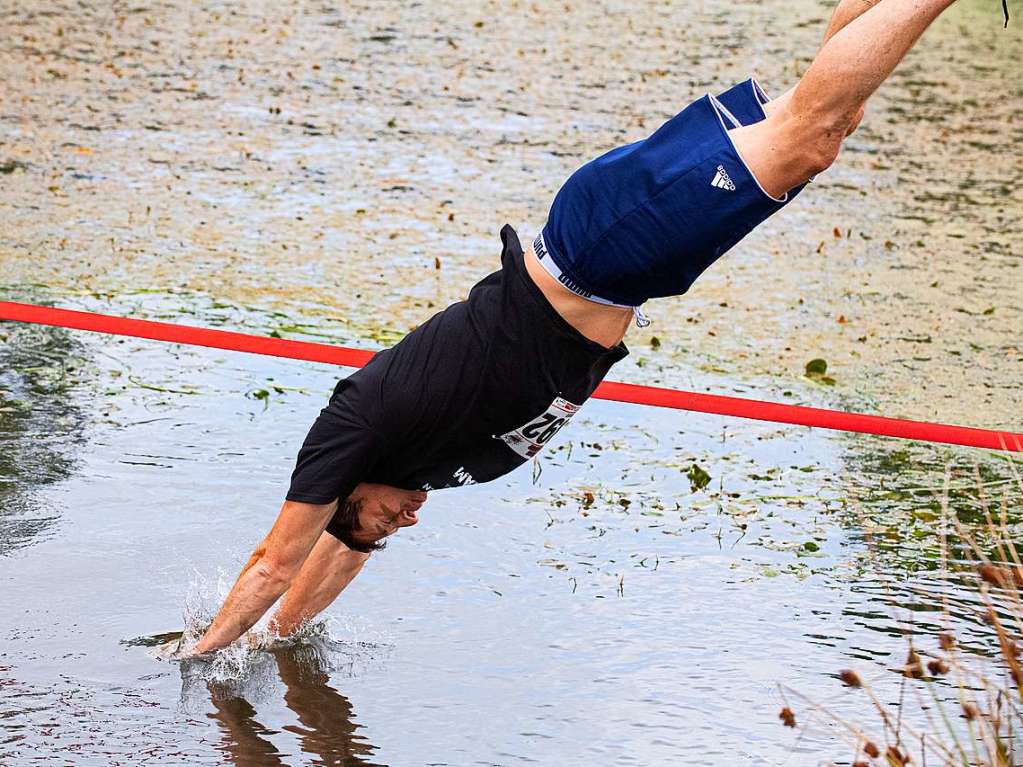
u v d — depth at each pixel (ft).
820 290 35.65
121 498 22.43
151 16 65.67
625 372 29.14
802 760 16.33
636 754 16.39
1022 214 43.93
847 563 21.49
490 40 66.59
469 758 16.19
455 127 50.29
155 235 35.96
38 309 19.90
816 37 71.82
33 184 39.68
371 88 55.42
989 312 34.17
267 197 40.29
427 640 19.01
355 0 73.97
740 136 15.56
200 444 24.56
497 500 23.36
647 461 25.13
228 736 16.39
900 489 24.31
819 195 45.19
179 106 50.11
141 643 18.49
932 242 40.50
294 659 18.38
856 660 18.74
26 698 16.96
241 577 18.16
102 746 15.99
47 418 25.18
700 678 18.19
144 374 27.50
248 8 69.36
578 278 16.19
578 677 18.13
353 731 16.66
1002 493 24.18
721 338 31.71
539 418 17.20
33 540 20.95
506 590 20.42
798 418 18.76
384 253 35.96
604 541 22.00
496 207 40.86
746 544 22.04
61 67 54.54
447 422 17.17
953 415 27.37
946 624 19.13
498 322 16.74
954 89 62.39
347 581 19.10
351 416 17.35
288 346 19.75
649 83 59.36
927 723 17.13
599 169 15.98
